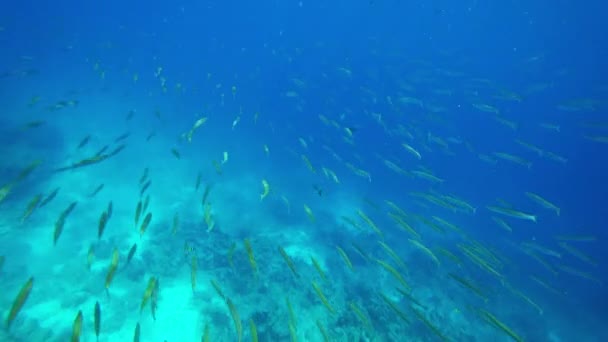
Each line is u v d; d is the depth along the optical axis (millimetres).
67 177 14398
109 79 31641
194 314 8992
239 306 9266
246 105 31906
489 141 39188
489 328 11758
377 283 12062
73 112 22547
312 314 9117
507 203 9867
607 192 35281
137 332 3920
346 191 20359
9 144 15164
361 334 8570
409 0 71875
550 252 9594
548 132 46531
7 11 54062
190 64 41156
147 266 10312
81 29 49406
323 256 13250
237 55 50594
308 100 32781
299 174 21234
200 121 7707
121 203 13719
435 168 28234
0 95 22344
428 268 13906
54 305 8492
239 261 11078
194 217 13953
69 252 10344
